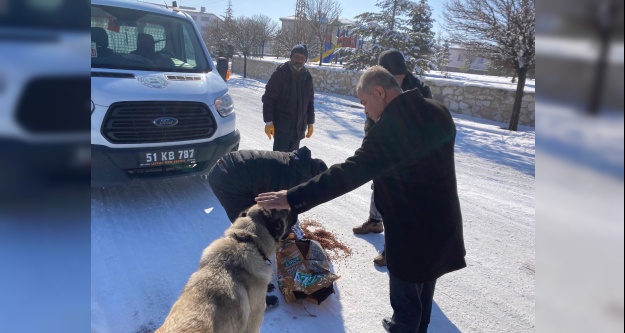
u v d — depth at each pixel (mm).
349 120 10836
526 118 11781
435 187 2193
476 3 10344
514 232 4531
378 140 2082
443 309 3152
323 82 18375
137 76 4383
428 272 2279
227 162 3061
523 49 9906
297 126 4836
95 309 2783
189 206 4574
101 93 3947
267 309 2957
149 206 4508
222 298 2033
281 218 2447
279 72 4664
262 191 3006
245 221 2410
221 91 4934
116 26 5242
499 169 6973
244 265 2229
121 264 3355
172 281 3193
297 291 2998
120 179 4152
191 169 4609
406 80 3361
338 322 2904
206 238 3891
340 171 2131
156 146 4223
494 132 10148
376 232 4301
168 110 4277
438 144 2143
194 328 1825
